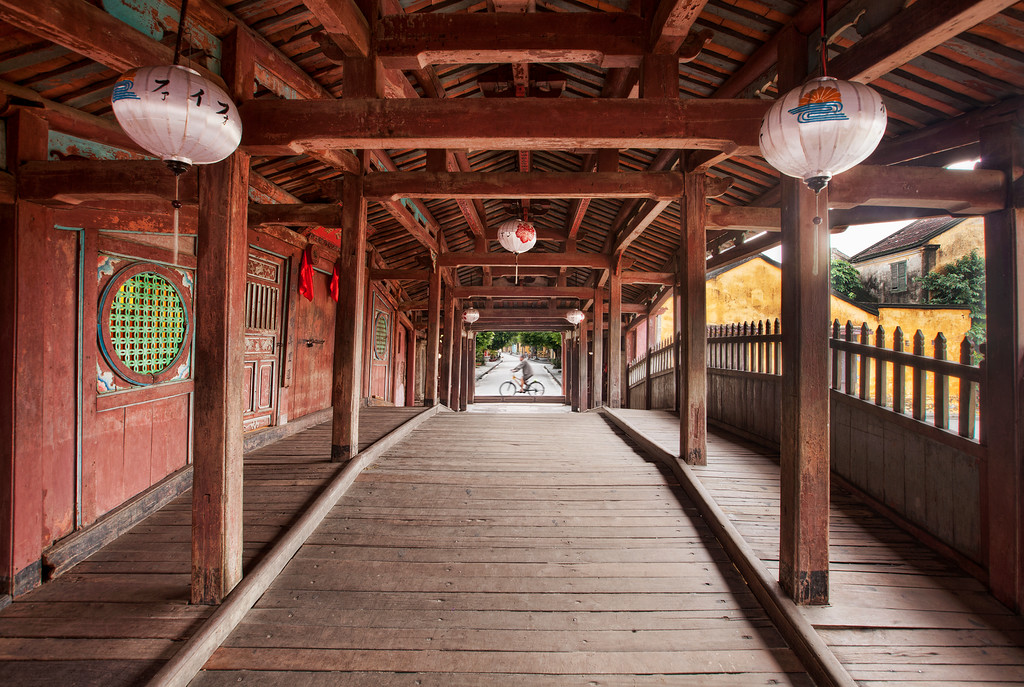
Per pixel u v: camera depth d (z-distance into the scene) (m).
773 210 5.02
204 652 2.23
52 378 2.90
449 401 9.95
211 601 2.56
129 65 2.20
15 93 2.67
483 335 23.95
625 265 8.10
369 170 4.56
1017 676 2.15
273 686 2.12
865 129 1.78
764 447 4.98
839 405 4.12
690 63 3.99
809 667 2.22
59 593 2.69
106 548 3.12
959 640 2.34
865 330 3.88
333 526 3.34
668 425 6.05
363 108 2.73
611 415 6.83
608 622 2.52
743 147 2.77
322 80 3.96
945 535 3.01
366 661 2.26
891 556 2.99
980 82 2.83
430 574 2.88
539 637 2.42
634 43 3.14
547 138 2.73
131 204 3.34
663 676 2.20
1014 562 2.53
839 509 3.62
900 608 2.52
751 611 2.62
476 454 4.71
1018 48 2.51
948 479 2.99
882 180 2.78
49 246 2.89
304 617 2.54
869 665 2.18
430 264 8.13
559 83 4.79
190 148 1.90
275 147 2.71
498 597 2.70
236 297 2.64
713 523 3.32
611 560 3.02
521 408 15.73
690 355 4.22
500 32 3.18
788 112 1.85
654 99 2.75
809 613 2.45
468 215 7.18
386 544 3.16
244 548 2.99
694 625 2.51
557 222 9.56
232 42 2.72
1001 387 2.65
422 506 3.61
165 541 3.22
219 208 2.59
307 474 3.94
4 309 2.69
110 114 3.15
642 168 6.21
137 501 3.48
